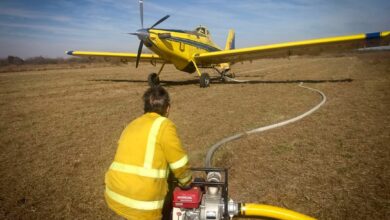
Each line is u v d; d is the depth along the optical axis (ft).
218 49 44.93
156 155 5.14
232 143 13.35
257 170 10.44
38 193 9.55
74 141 14.93
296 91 28.22
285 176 9.89
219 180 5.98
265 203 8.28
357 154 11.45
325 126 15.49
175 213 5.74
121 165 5.25
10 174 11.07
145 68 92.43
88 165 11.75
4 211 8.52
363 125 15.31
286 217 5.63
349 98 23.11
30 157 12.85
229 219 5.90
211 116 18.95
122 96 29.40
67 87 38.32
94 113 21.57
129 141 5.33
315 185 9.18
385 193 8.47
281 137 13.97
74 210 8.50
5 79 53.78
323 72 51.16
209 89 32.37
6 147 14.32
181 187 5.77
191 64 38.81
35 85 41.91
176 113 20.18
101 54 47.34
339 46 32.48
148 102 5.67
